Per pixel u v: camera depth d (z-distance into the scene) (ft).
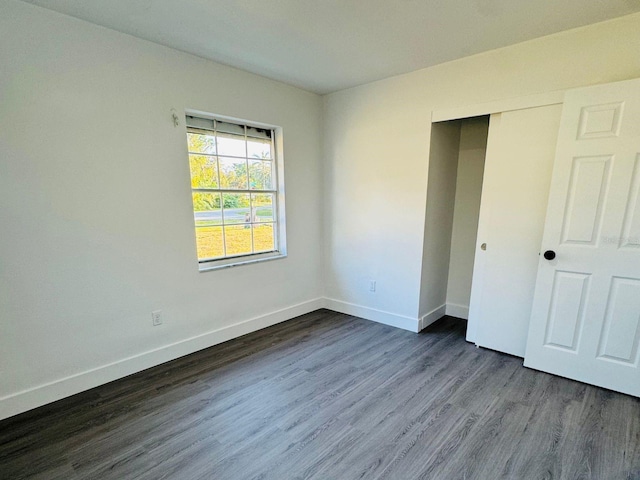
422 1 5.90
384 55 8.31
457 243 11.45
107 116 7.09
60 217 6.69
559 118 7.39
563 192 7.22
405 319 10.65
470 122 10.64
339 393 7.20
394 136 10.09
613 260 6.82
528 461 5.28
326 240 12.54
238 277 10.02
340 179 11.71
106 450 5.58
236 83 9.23
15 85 5.98
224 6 6.07
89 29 6.69
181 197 8.47
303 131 11.31
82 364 7.26
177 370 8.20
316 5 6.03
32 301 6.51
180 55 8.07
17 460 5.38
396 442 5.73
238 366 8.39
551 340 7.77
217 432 6.01
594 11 6.29
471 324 9.57
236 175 9.96
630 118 6.37
